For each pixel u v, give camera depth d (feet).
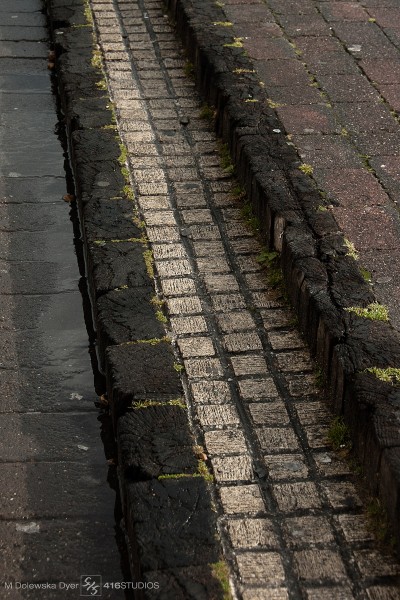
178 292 20.77
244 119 25.99
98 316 19.65
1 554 15.88
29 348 20.90
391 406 15.65
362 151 24.89
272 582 14.23
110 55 33.06
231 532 15.06
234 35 32.12
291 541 14.93
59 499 17.01
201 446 16.70
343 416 16.98
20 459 17.85
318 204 21.95
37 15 38.83
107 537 16.33
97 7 37.27
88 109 28.27
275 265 21.70
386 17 34.47
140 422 16.53
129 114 28.89
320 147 24.95
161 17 36.65
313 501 15.67
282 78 29.09
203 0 35.04
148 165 26.03
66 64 31.37
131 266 20.98
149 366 17.89
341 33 32.91
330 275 19.24
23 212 26.03
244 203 24.34
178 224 23.38
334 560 14.61
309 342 19.07
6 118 31.09
